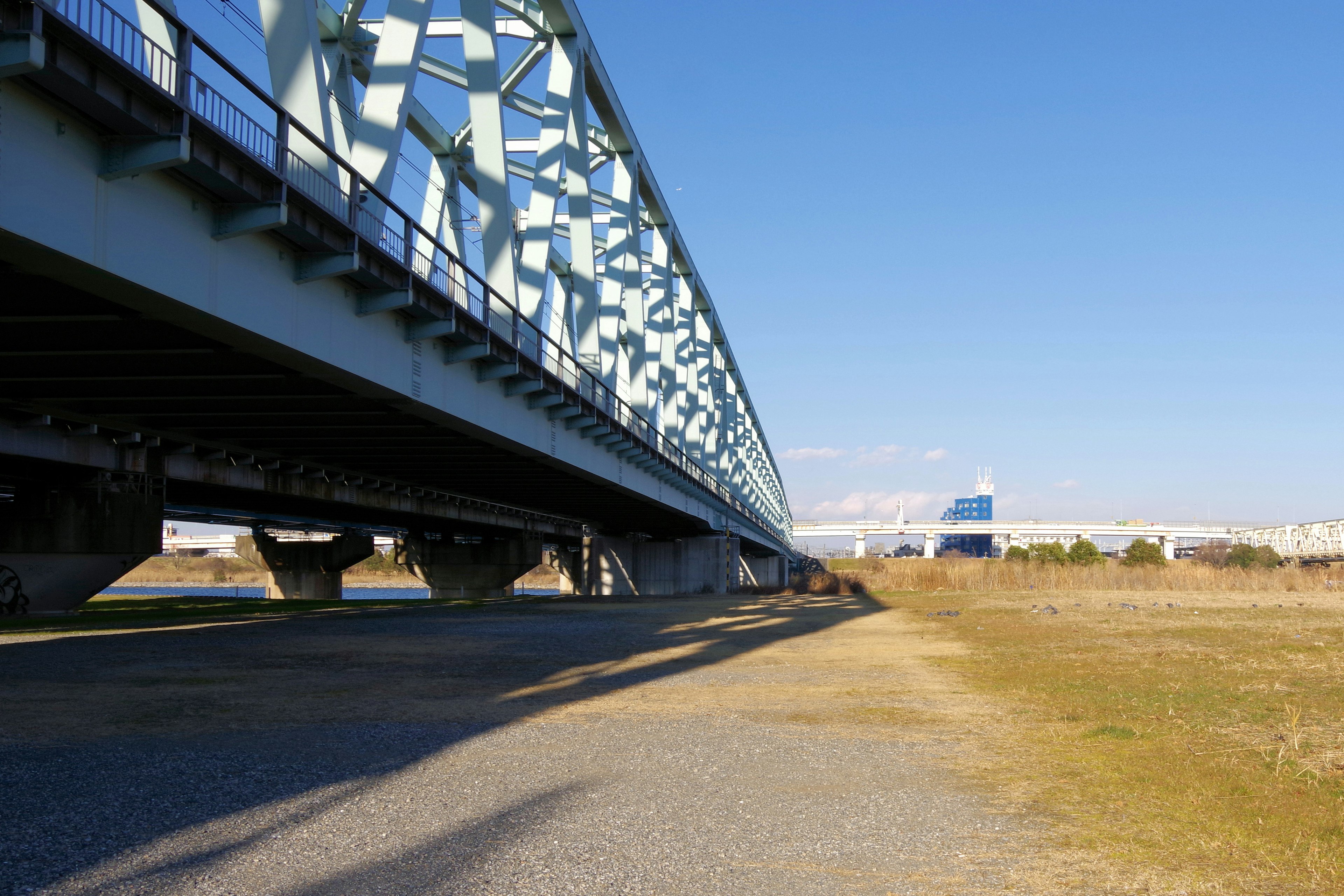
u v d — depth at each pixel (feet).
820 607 161.79
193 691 55.01
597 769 34.91
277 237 52.24
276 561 280.72
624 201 157.79
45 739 39.65
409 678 62.64
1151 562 413.80
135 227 40.91
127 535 122.72
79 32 33.76
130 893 21.22
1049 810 28.40
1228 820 26.58
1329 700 47.80
